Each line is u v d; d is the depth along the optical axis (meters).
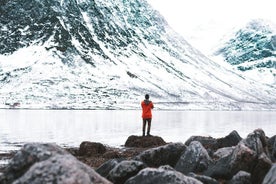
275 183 9.46
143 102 26.41
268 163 11.33
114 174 11.36
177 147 14.51
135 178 9.77
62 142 26.86
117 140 29.09
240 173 10.88
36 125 45.03
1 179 8.42
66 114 83.12
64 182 6.88
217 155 15.91
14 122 50.69
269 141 16.69
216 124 53.56
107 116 76.00
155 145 25.02
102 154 19.95
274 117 88.44
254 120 69.44
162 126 47.06
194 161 13.05
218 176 12.09
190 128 43.78
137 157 14.52
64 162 7.18
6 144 25.38
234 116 91.75
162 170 9.70
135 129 40.94
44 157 8.44
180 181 9.36
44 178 6.94
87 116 74.44
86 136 32.03
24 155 8.59
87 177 7.12
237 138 20.84
